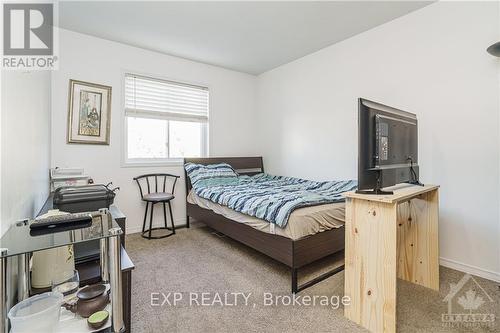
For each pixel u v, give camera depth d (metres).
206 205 3.06
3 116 1.02
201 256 2.57
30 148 1.55
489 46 1.91
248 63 3.91
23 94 1.38
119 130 3.21
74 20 2.65
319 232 1.99
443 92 2.31
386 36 2.72
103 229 1.00
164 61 3.53
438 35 2.33
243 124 4.36
